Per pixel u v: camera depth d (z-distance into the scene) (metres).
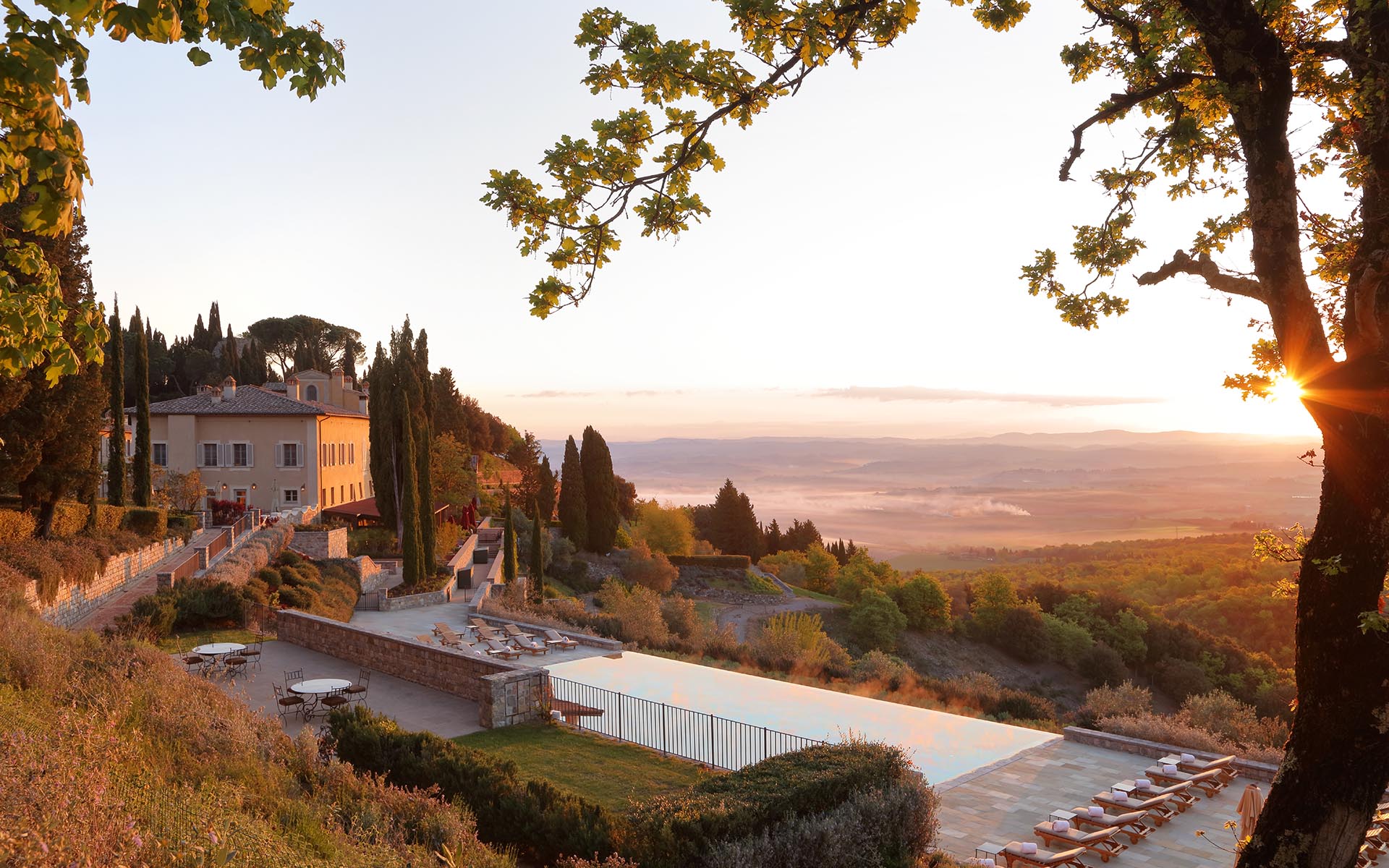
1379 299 4.76
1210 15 5.26
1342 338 6.62
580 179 6.16
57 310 5.72
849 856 10.37
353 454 64.56
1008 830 13.99
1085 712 23.98
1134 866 12.91
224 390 55.91
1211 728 24.72
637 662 25.44
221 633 25.38
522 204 6.17
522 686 18.12
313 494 54.94
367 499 61.44
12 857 4.74
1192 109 6.59
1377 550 4.70
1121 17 6.48
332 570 39.38
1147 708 29.44
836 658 35.00
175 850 6.00
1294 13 6.23
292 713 17.86
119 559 29.70
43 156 4.11
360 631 22.78
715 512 103.12
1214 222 7.38
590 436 77.00
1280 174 5.26
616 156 6.18
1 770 6.24
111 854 5.47
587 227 6.25
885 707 20.97
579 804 10.90
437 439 68.44
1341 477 4.83
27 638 13.26
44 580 22.41
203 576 29.50
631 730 17.70
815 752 12.45
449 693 20.25
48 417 25.22
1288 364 5.21
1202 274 5.85
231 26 4.25
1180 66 6.28
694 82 6.04
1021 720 23.11
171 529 39.06
